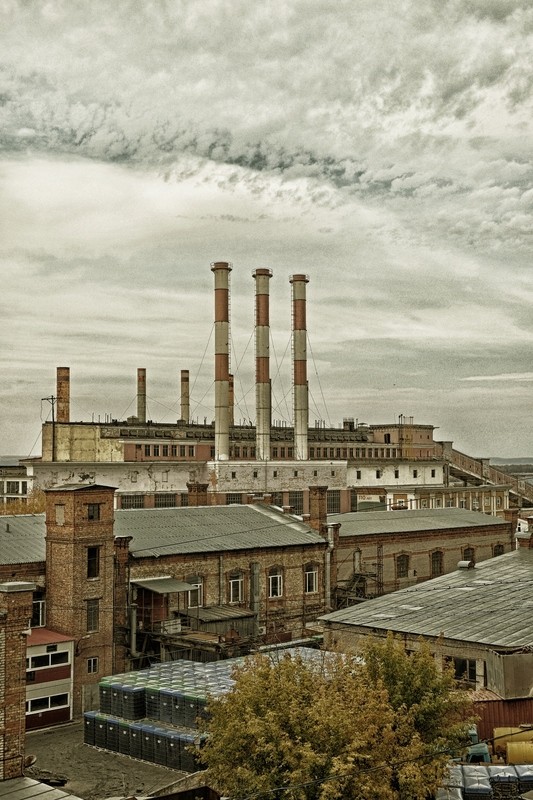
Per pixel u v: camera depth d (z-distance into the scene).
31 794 23.48
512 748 31.53
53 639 42.81
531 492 123.38
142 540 51.56
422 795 25.05
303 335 112.38
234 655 45.59
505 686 35.31
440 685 29.03
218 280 104.88
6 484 99.81
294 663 29.34
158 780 33.47
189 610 49.84
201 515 59.59
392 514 73.12
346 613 47.34
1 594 25.09
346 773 23.81
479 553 73.19
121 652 46.31
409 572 66.81
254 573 54.72
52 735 40.34
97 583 45.16
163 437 104.19
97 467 94.81
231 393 124.06
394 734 25.72
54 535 45.12
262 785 24.34
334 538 60.12
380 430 131.62
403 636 42.53
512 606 45.56
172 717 36.41
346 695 26.89
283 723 25.41
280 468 105.44
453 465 133.12
